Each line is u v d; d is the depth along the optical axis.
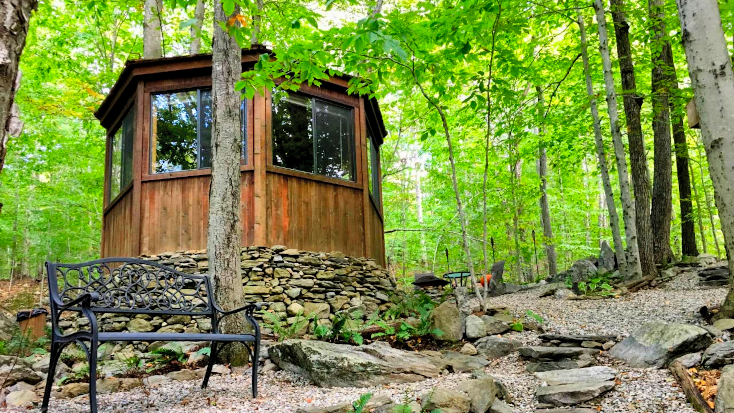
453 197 16.97
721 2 7.34
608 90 8.12
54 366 3.22
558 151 13.15
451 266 19.73
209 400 3.51
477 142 14.21
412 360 4.31
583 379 3.69
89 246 16.61
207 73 7.89
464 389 3.25
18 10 2.04
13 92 2.08
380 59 5.62
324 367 4.09
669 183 9.98
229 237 5.20
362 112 9.05
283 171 7.74
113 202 8.87
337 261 7.98
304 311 7.03
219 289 5.09
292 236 7.71
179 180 7.71
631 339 4.34
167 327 6.84
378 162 11.41
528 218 15.45
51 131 13.34
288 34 8.71
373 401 3.17
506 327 5.51
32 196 16.11
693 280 7.72
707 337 3.87
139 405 3.41
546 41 10.12
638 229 8.84
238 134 5.46
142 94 7.93
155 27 10.89
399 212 21.45
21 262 19.52
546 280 11.30
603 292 7.48
